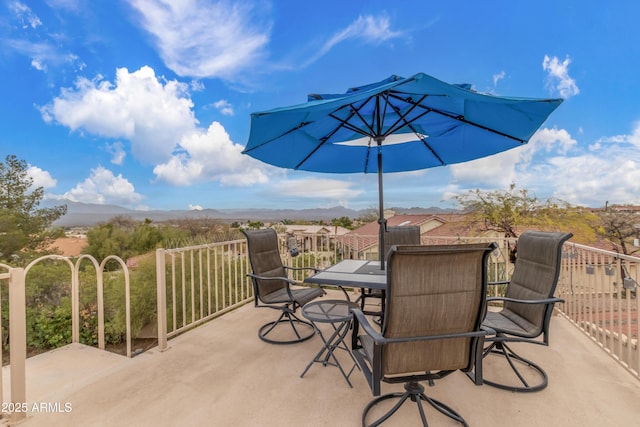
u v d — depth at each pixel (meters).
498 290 4.94
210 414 2.11
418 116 3.16
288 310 3.43
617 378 2.49
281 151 3.56
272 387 2.43
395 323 1.67
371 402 2.17
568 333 3.42
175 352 3.03
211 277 4.69
